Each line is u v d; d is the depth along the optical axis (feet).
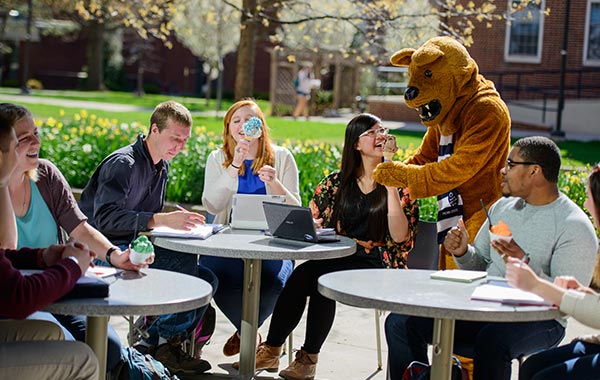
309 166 30.17
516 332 13.94
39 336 12.57
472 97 18.20
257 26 43.57
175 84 141.90
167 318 17.43
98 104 86.58
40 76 141.38
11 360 11.37
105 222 17.08
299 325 21.91
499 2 59.77
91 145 32.48
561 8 74.18
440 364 12.71
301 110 80.43
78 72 143.02
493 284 13.19
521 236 14.03
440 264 18.15
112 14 43.19
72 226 14.78
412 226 17.88
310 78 82.94
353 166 18.11
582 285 13.05
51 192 14.75
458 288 12.89
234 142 19.27
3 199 12.75
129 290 12.12
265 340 19.77
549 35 74.90
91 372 11.87
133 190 17.66
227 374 17.62
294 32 58.13
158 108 17.85
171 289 12.27
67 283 11.34
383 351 20.17
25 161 13.87
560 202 13.92
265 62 133.80
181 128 17.74
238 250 15.17
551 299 11.87
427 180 17.42
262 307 18.56
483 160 17.56
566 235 13.58
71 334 14.11
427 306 11.53
